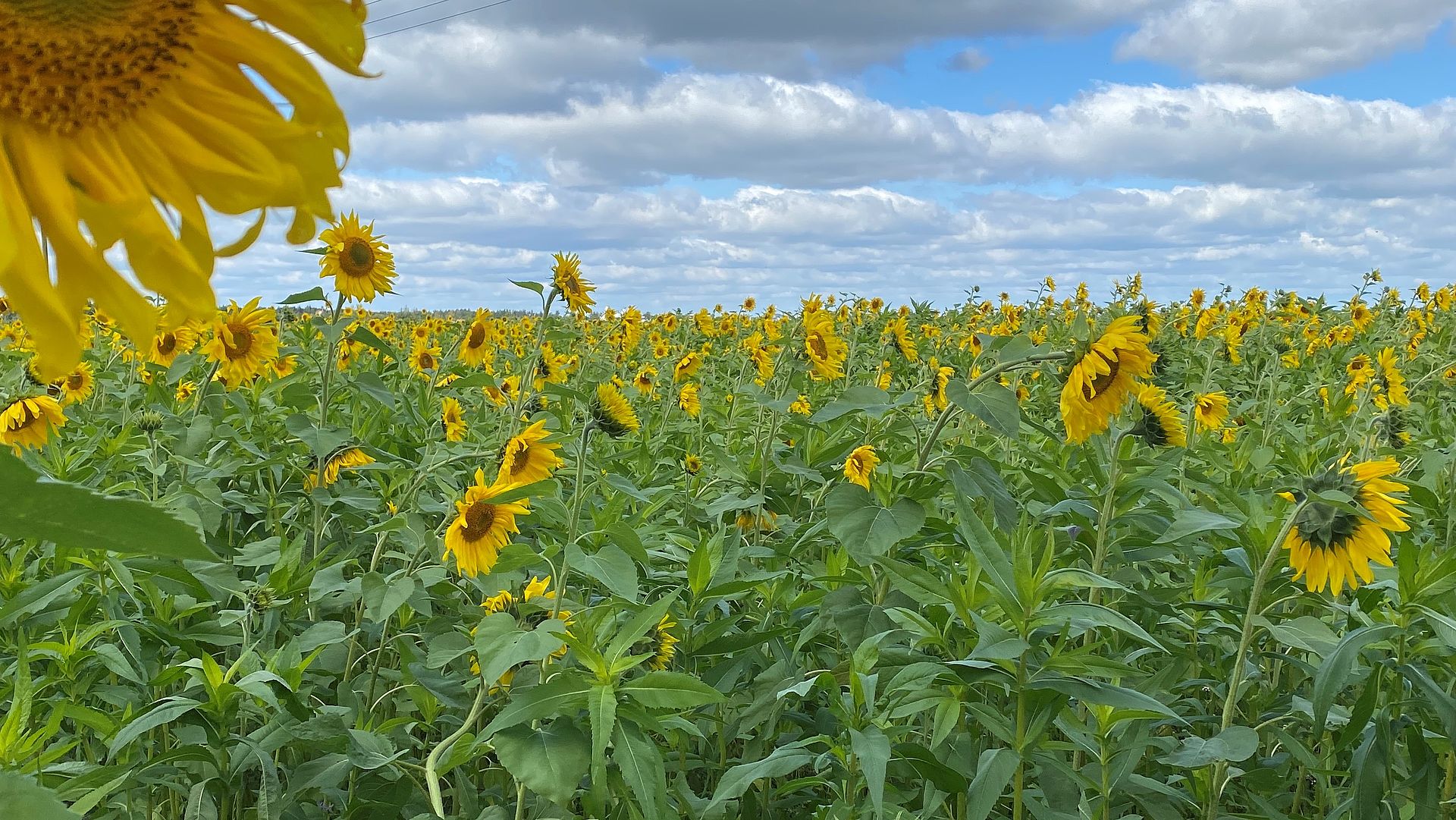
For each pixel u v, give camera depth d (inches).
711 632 127.0
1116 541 147.4
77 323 30.8
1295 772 135.7
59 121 32.0
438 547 134.2
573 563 105.7
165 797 119.0
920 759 93.2
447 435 242.7
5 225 27.8
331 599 149.3
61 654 102.3
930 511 154.5
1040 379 341.7
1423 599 101.7
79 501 26.6
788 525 189.0
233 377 215.6
